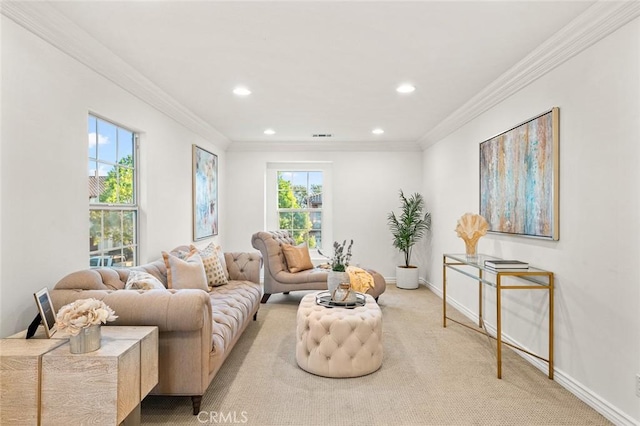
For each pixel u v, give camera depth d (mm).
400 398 2371
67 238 2357
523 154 2973
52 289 2191
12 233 1943
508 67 2922
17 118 1970
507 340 3281
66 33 2221
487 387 2516
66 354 1606
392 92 3539
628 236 1984
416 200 6121
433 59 2762
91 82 2607
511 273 2635
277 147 6152
